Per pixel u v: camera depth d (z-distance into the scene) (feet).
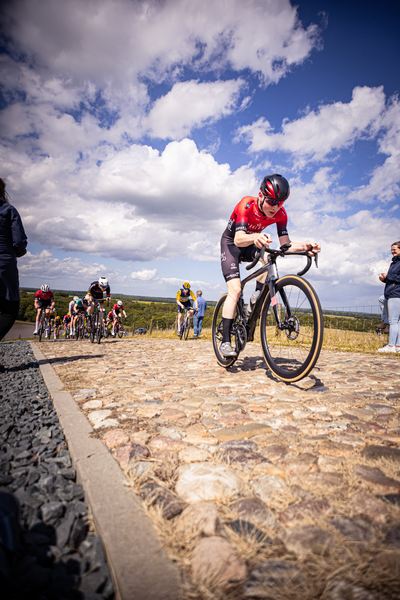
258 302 10.62
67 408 7.55
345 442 5.33
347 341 25.58
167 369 13.47
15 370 13.37
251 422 6.45
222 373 12.19
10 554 2.60
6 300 11.66
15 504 2.83
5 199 12.12
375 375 11.44
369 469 4.35
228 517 3.47
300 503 3.67
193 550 2.96
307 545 2.99
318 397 8.32
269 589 2.50
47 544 3.27
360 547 2.94
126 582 2.60
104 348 24.44
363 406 7.53
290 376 9.14
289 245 8.91
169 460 4.81
